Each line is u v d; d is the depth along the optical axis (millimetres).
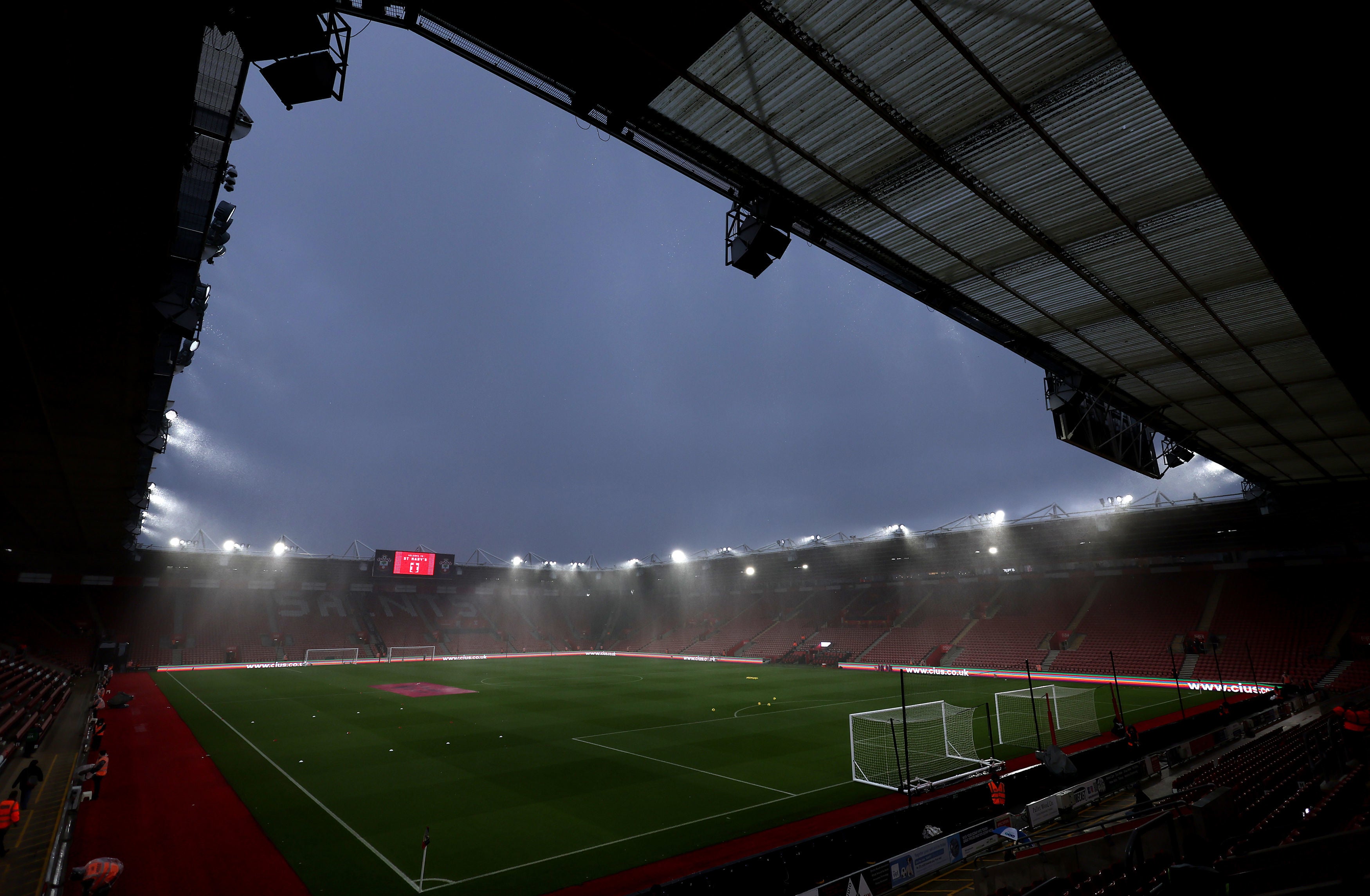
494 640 74188
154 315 13273
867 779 18156
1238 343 17172
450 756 20656
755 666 56500
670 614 83750
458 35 8305
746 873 10484
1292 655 38344
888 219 12852
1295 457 26453
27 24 7145
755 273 12297
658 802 16031
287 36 7266
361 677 45062
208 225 13102
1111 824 12320
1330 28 3867
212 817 14383
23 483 24922
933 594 63312
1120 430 22062
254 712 28703
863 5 8445
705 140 10703
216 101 10648
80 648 47562
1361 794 12875
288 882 11188
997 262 14227
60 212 10547
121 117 8742
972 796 14258
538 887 11320
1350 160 4770
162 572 56688
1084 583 54469
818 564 66375
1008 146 10930
